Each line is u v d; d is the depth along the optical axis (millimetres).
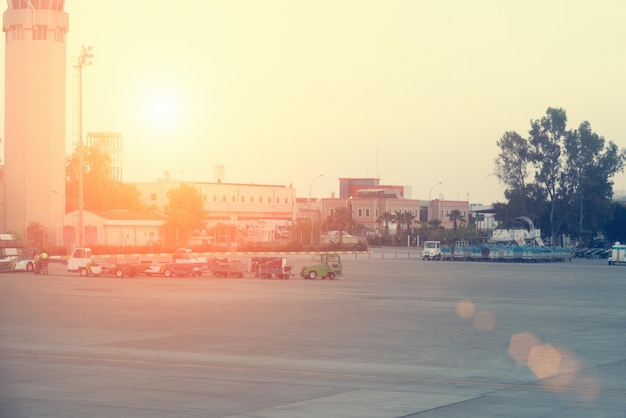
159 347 26562
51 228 121438
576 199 146125
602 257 140125
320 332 30797
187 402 17828
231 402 17859
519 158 148250
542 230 150125
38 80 121938
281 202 172125
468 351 26062
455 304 43969
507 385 20188
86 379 20688
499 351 26094
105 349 26062
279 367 22734
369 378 21078
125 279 67562
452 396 18734
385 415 16625
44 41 122062
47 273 74688
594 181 144875
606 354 25578
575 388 19812
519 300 47156
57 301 44156
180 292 51438
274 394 18844
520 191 146375
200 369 22312
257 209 166750
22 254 82562
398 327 32688
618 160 147125
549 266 102250
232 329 31562
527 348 26844
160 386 19766
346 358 24438
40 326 32375
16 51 122500
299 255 128250
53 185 122750
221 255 113750
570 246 157875
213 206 158500
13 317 35750
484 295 51031
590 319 36594
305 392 19125
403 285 60812
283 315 37125
